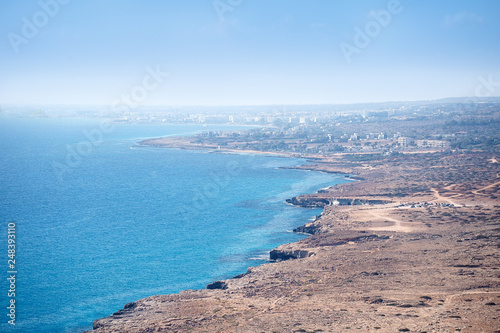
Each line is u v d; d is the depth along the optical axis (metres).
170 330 65.94
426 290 77.88
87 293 97.25
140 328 67.69
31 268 113.31
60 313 87.69
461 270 88.75
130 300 93.75
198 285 101.50
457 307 66.69
